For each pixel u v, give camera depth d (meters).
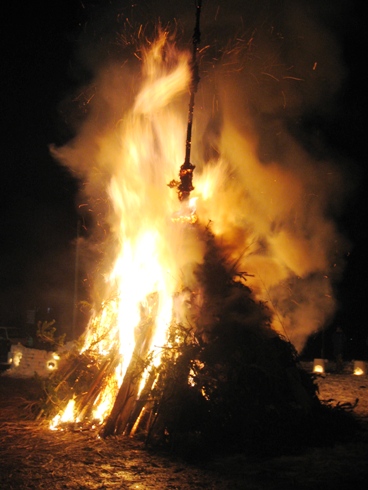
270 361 8.34
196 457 7.44
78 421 9.30
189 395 8.06
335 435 8.44
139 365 8.89
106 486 6.36
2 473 6.73
